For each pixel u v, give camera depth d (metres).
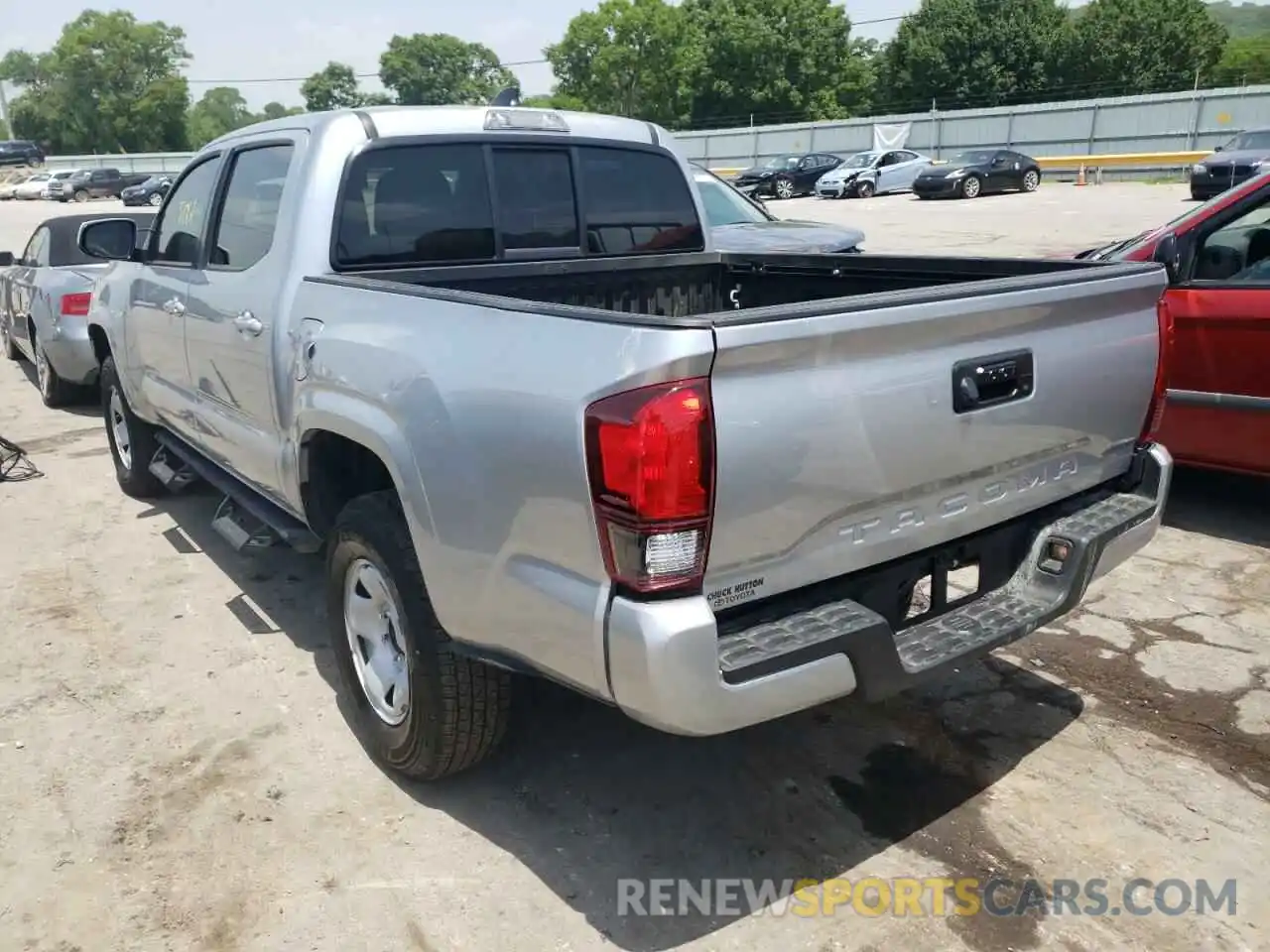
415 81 91.12
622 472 2.30
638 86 68.00
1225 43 63.66
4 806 3.31
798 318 2.38
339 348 3.26
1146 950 2.66
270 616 4.68
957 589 4.11
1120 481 3.52
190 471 5.52
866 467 2.60
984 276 3.85
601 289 4.50
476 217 4.13
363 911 2.83
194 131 109.31
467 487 2.70
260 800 3.32
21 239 26.83
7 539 5.71
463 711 3.08
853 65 63.97
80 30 91.94
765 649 2.45
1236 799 3.25
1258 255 5.26
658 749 3.58
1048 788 3.32
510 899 2.87
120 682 4.09
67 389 8.95
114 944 2.73
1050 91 58.81
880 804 3.26
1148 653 4.15
